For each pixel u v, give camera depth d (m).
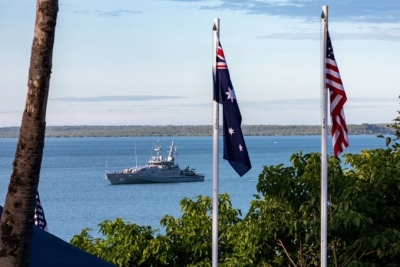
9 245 10.43
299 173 19.06
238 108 15.48
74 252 12.88
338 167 18.64
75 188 124.00
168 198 104.88
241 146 15.38
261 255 19.58
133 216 79.12
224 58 15.54
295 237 18.91
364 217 17.70
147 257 19.44
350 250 18.70
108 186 128.38
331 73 15.78
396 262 18.98
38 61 10.43
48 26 10.41
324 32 15.88
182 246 19.95
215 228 15.69
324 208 15.83
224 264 19.31
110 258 19.52
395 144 20.44
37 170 10.52
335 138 15.73
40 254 12.51
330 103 15.78
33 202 10.52
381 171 19.39
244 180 132.25
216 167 15.64
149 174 132.38
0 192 107.31
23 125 10.48
